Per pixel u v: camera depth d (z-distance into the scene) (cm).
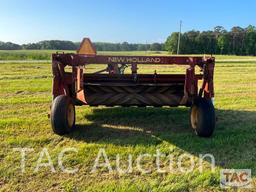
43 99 907
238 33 10562
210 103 555
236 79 1514
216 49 10369
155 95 616
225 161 459
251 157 475
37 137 546
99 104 613
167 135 571
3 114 718
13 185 383
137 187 377
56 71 579
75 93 606
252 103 887
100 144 516
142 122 660
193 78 578
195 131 578
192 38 10112
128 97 613
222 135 573
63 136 557
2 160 451
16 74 1680
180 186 380
